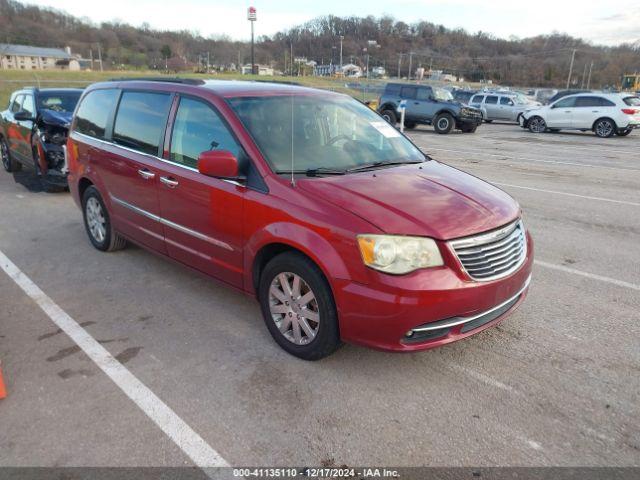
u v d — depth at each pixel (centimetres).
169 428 280
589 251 571
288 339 350
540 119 2147
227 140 374
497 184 961
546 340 373
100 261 532
